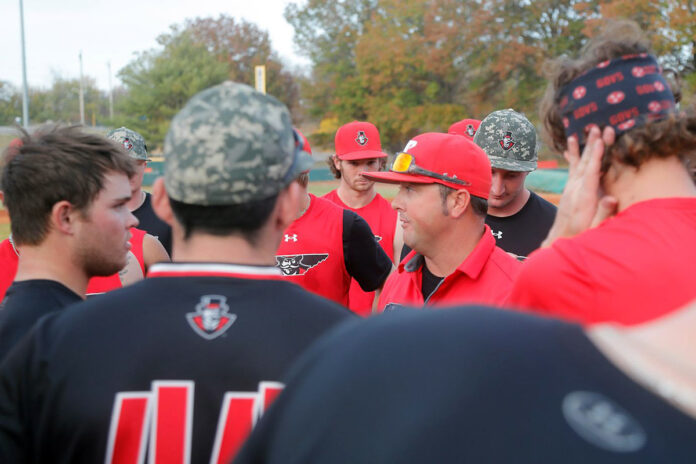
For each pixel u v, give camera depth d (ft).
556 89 5.24
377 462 1.86
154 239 10.35
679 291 4.12
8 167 5.64
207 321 4.06
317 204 12.19
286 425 2.15
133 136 13.10
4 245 8.77
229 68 209.36
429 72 137.49
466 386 1.89
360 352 2.11
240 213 4.17
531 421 1.78
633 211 4.62
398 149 152.87
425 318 2.17
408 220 8.24
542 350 1.95
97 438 3.88
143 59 186.91
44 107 244.01
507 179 11.95
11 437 4.00
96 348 3.99
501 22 124.98
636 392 1.76
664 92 4.70
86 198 5.66
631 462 1.65
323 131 170.30
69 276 5.79
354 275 12.54
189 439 3.92
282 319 4.13
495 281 7.89
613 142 4.71
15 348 4.19
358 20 163.63
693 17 86.58
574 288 4.50
